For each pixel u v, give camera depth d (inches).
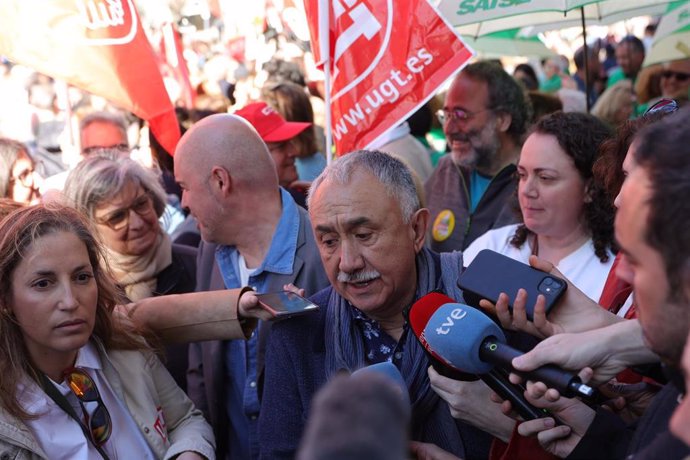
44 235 88.7
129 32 145.6
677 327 46.1
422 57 128.5
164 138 148.9
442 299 83.0
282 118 188.1
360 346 92.0
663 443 48.6
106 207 127.7
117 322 99.7
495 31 205.8
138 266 132.2
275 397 94.1
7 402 86.7
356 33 131.2
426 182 181.6
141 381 99.9
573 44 448.1
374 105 131.0
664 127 46.6
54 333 88.3
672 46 226.8
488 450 87.2
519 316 73.8
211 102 297.7
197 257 131.8
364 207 87.0
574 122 117.4
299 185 171.5
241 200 116.6
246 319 102.5
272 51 408.5
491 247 129.9
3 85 319.3
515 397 72.2
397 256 88.7
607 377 66.9
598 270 115.7
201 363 124.7
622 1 197.2
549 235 119.3
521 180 121.9
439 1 160.7
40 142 286.5
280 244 116.2
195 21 513.7
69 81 141.1
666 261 45.2
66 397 92.0
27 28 138.5
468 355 70.4
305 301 95.2
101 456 92.7
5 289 88.5
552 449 71.9
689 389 42.1
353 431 26.8
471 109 165.3
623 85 263.0
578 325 73.7
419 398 87.4
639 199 46.2
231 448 118.9
